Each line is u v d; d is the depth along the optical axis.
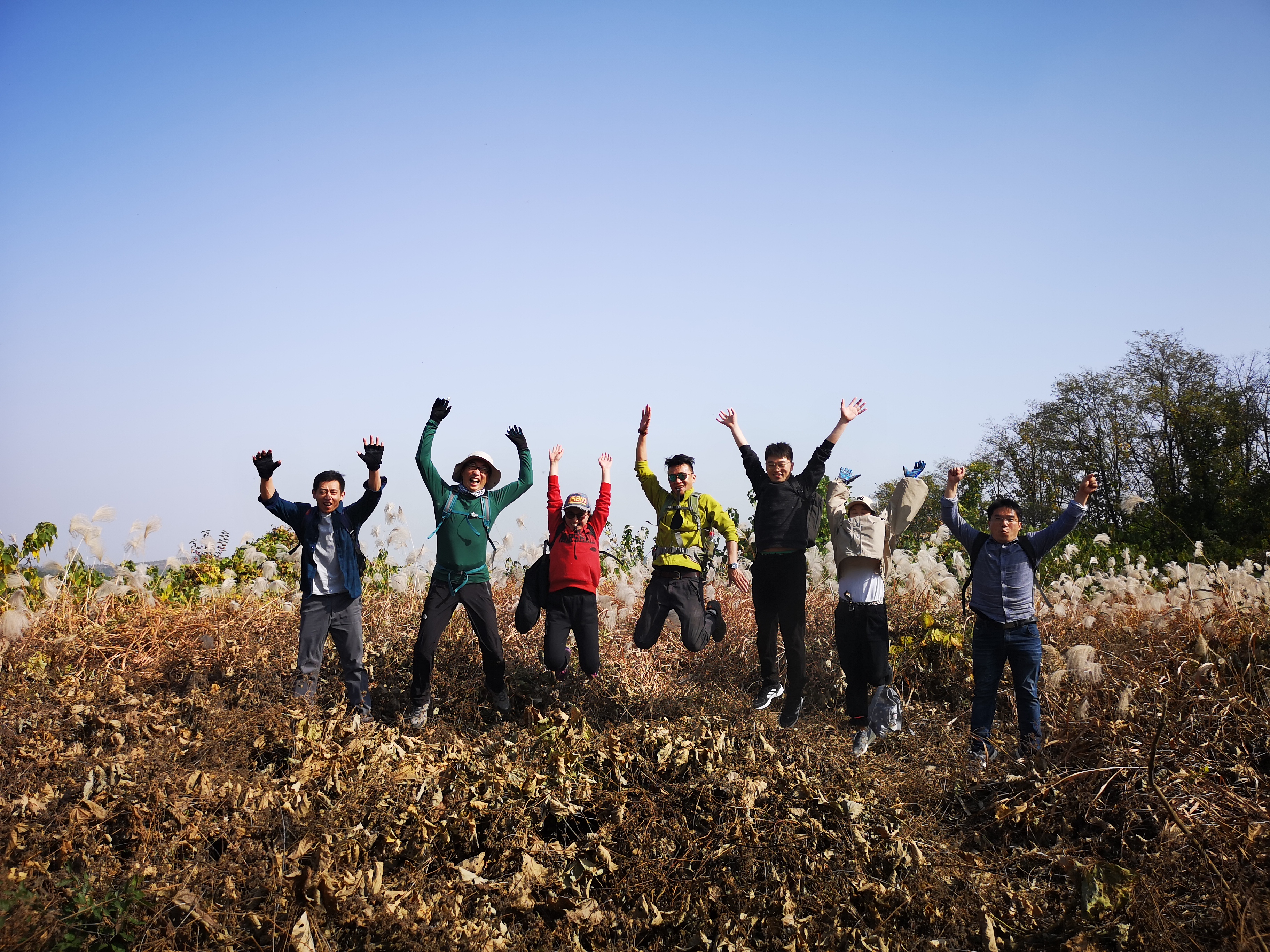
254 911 3.83
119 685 6.43
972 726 5.56
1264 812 4.32
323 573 6.21
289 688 6.39
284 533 11.72
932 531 15.73
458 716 6.32
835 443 6.12
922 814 4.81
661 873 4.25
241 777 4.77
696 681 7.29
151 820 4.30
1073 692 5.87
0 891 3.57
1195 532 27.50
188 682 6.85
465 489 6.41
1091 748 5.25
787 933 3.94
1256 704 5.35
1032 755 5.16
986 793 5.02
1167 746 5.07
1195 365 32.34
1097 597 8.22
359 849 4.27
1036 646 5.49
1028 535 5.66
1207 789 4.61
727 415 6.58
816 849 4.37
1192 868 4.07
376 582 9.43
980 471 16.45
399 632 7.63
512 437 6.69
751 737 5.56
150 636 7.60
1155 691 5.56
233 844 4.14
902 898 4.04
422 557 8.95
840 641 6.02
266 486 6.21
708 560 6.60
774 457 6.13
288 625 7.91
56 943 3.51
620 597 7.91
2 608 7.23
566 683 6.84
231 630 7.62
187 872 3.99
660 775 5.04
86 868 3.96
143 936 3.61
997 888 4.16
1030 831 4.64
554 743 5.39
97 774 4.74
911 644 7.19
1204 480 29.34
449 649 7.26
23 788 4.64
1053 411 35.78
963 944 3.85
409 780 4.93
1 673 6.70
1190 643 6.47
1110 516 32.47
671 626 7.70
